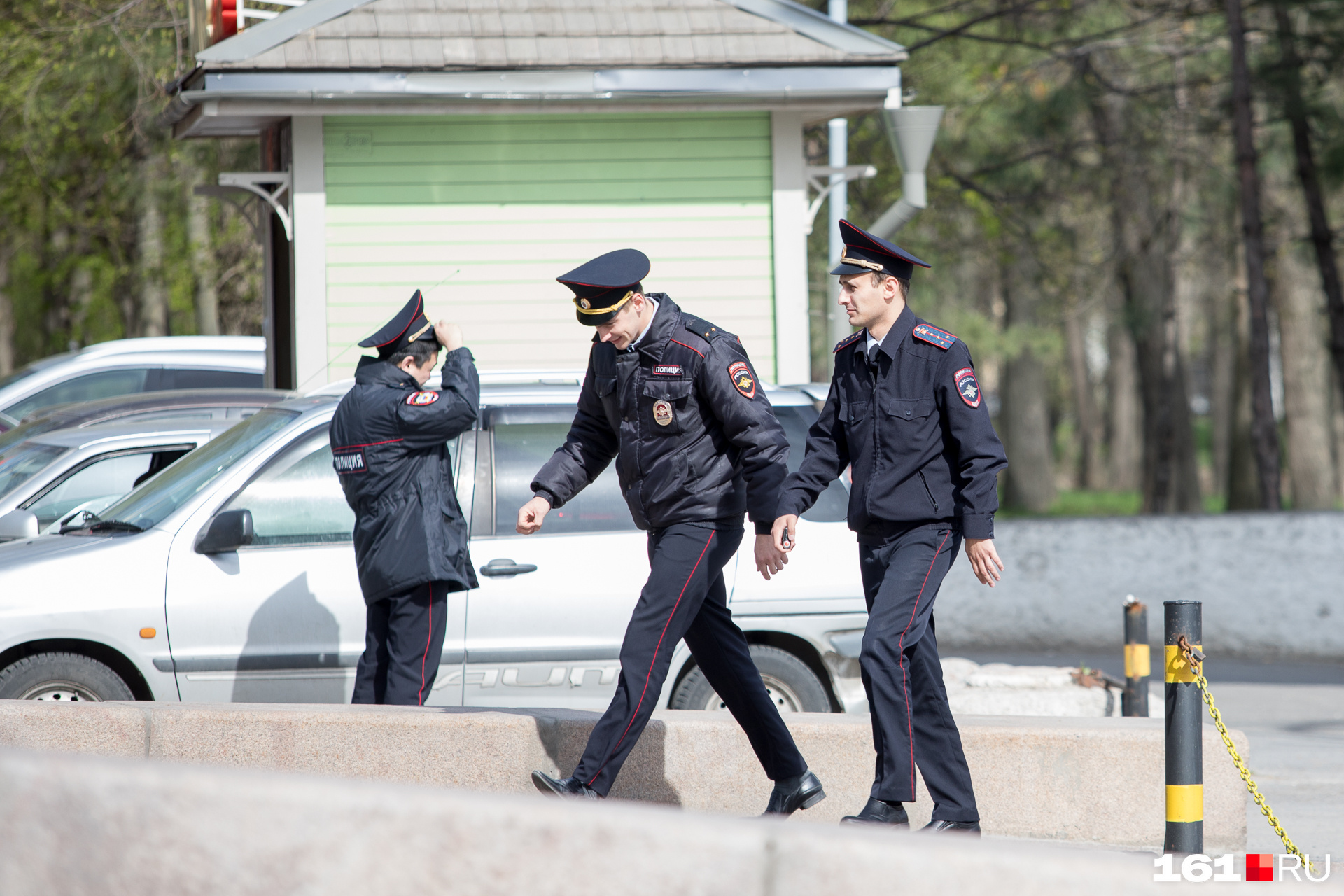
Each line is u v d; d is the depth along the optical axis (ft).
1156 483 219.61
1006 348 229.66
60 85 171.01
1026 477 342.44
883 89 111.75
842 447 51.26
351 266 111.65
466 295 113.09
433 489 60.75
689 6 111.96
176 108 117.60
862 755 57.47
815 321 200.54
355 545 61.16
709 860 23.44
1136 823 56.65
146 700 66.95
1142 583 134.82
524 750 55.26
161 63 155.74
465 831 23.66
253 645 67.26
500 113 111.04
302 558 68.59
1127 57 202.18
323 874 23.66
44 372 127.34
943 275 229.86
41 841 23.91
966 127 197.77
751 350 115.55
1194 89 196.75
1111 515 137.59
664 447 49.75
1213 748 56.80
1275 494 155.63
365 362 61.82
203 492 68.90
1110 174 205.98
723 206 115.34
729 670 51.88
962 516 48.83
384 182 112.06
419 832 23.66
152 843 23.79
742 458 49.62
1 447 89.15
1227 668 126.93
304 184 110.73
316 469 70.28
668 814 23.88
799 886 23.20
